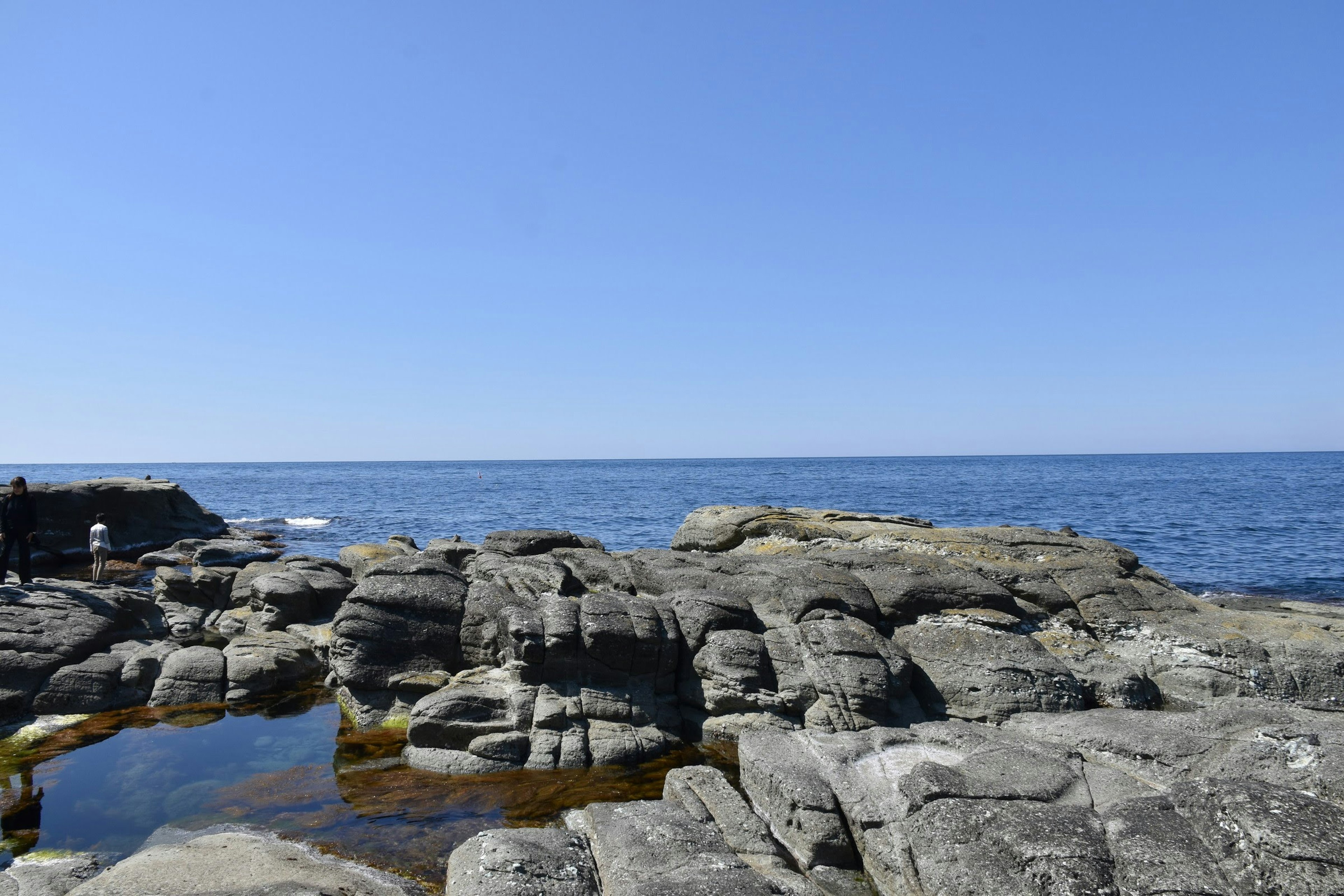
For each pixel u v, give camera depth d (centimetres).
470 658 1292
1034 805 709
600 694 1178
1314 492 7288
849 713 1129
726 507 2000
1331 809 618
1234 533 4000
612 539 4091
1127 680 1224
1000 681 1155
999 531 1703
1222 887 591
